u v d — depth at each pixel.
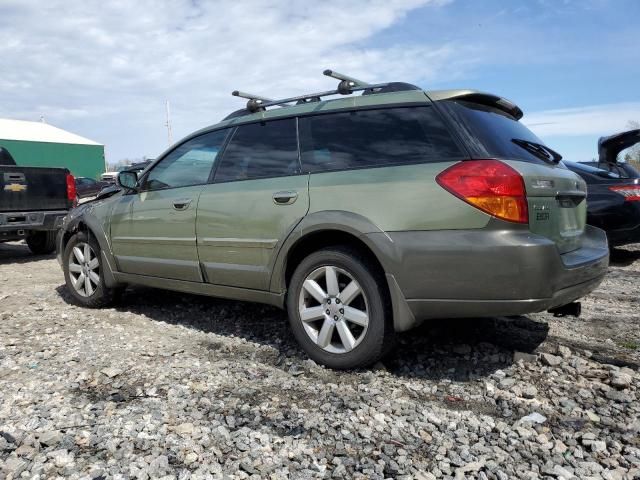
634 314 4.58
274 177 3.73
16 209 7.91
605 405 2.83
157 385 3.14
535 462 2.30
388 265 3.06
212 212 3.98
